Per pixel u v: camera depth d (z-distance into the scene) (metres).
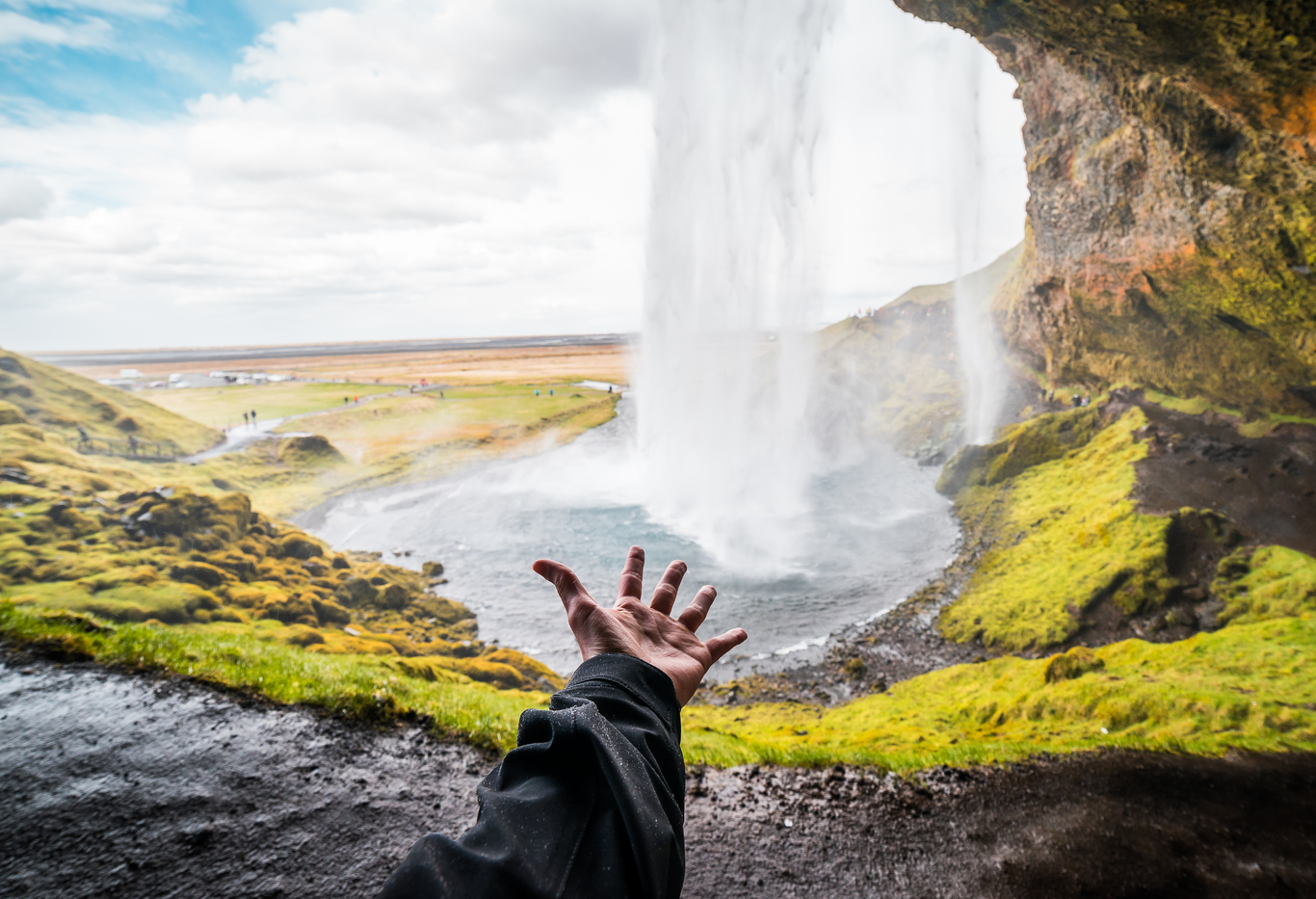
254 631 20.36
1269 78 11.71
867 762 8.72
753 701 20.59
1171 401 35.62
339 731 7.09
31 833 5.12
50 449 34.81
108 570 22.48
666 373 61.66
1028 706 15.15
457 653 23.03
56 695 7.16
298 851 5.24
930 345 69.25
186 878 4.83
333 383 124.69
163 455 49.19
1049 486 36.00
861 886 6.23
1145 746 9.92
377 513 47.31
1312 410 28.91
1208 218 23.30
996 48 20.70
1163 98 17.47
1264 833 7.73
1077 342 41.41
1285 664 14.10
